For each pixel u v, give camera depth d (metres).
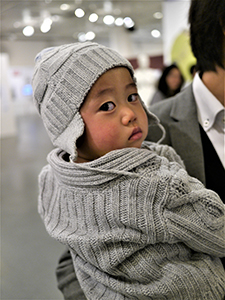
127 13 9.45
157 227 0.58
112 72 0.63
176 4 4.98
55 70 0.66
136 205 0.59
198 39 0.85
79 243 0.63
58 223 0.72
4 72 9.38
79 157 0.70
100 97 0.62
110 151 0.64
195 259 0.65
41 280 2.27
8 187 4.29
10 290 2.18
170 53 4.84
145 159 0.61
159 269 0.62
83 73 0.63
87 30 12.27
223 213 0.60
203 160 0.88
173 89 3.90
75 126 0.63
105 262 0.62
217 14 0.77
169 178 0.58
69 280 0.83
